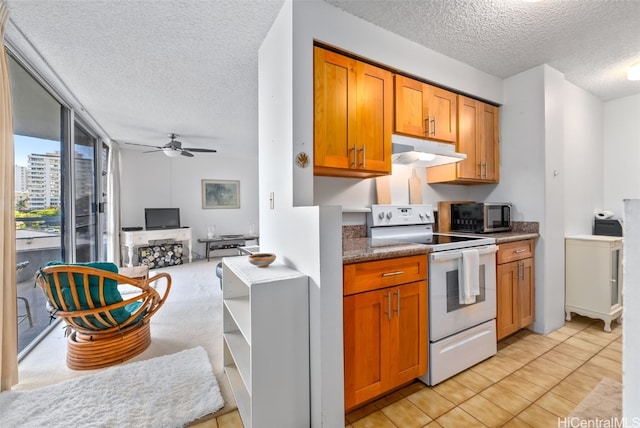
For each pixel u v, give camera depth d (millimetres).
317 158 1669
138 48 2146
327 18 1705
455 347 1851
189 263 5797
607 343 2275
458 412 1529
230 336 1855
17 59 2115
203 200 6449
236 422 1472
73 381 1756
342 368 1387
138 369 1893
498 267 2199
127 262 5336
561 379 1795
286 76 1646
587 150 3045
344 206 2285
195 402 1578
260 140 2131
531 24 1920
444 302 1814
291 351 1344
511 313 2289
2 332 1639
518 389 1706
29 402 1566
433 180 2721
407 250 1658
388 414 1525
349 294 1445
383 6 1734
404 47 2049
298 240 1503
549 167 2504
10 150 1674
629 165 3096
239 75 2615
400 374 1633
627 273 525
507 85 2723
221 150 5957
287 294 1336
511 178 2699
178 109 3467
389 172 1981
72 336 2086
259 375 1270
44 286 1871
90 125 3836
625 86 2906
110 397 1616
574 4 1726
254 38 2037
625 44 2172
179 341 2350
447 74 2307
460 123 2439
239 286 1933
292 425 1349
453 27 1945
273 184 1854
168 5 1684
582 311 2607
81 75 2549
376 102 1926
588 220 3047
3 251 1619
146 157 5863
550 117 2514
